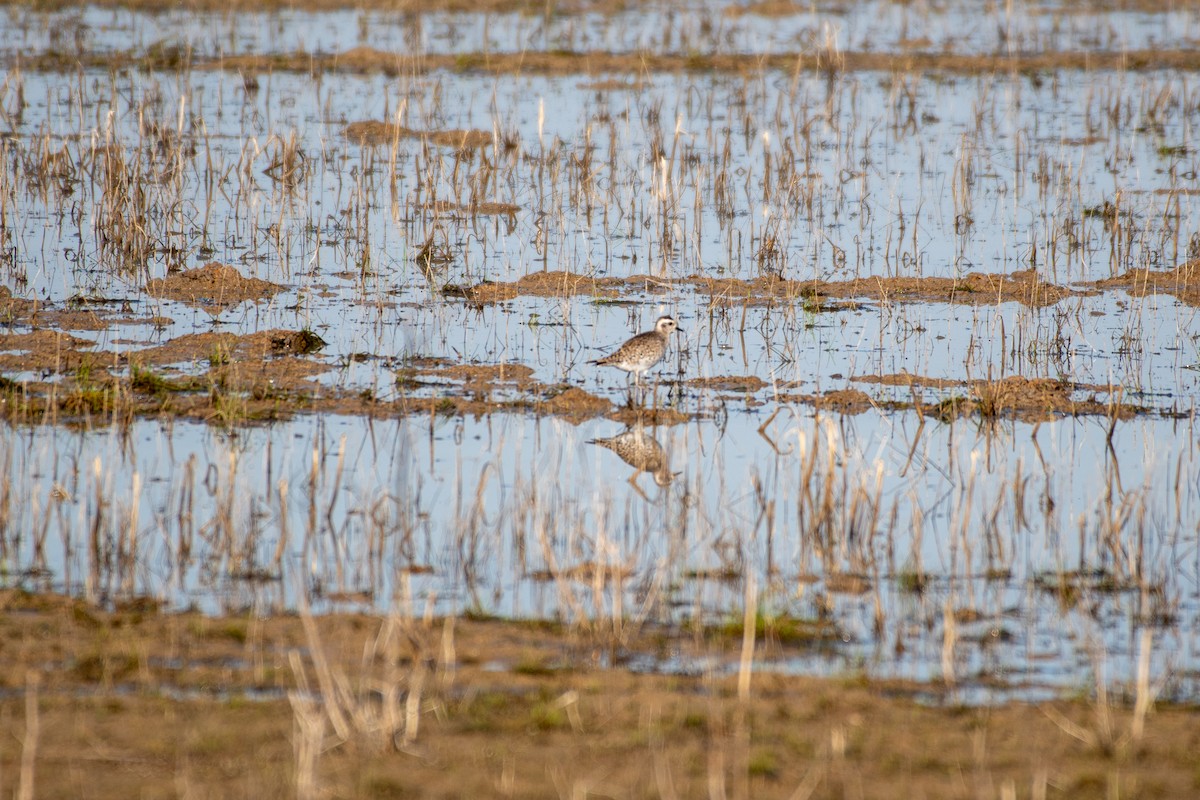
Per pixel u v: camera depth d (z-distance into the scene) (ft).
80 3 361.71
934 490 122.62
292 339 157.38
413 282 182.70
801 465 118.93
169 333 160.25
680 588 102.17
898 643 92.79
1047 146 254.06
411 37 336.70
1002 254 195.93
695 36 346.13
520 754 76.07
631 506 117.50
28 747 73.97
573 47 331.16
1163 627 96.27
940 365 155.43
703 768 74.79
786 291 181.57
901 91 295.48
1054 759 76.95
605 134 256.93
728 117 245.04
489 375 150.51
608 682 85.61
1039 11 390.21
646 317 170.91
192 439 130.11
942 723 81.10
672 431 135.95
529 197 223.10
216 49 319.88
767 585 102.42
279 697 82.48
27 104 265.75
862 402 143.95
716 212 216.54
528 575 103.91
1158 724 81.25
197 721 78.54
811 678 86.89
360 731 77.92
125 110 263.70
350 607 97.09
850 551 108.68
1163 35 356.18
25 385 139.85
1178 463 122.93
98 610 94.68
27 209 208.23
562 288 181.16
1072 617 97.71
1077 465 128.16
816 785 73.31
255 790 71.05
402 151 246.06
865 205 219.00
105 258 185.98
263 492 118.32
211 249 193.06
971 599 100.22
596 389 147.54
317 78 296.51
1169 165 242.17
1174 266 189.98
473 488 120.57
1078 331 166.20
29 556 104.22
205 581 100.68
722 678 86.53
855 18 380.58
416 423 136.46
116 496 115.34
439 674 86.28
